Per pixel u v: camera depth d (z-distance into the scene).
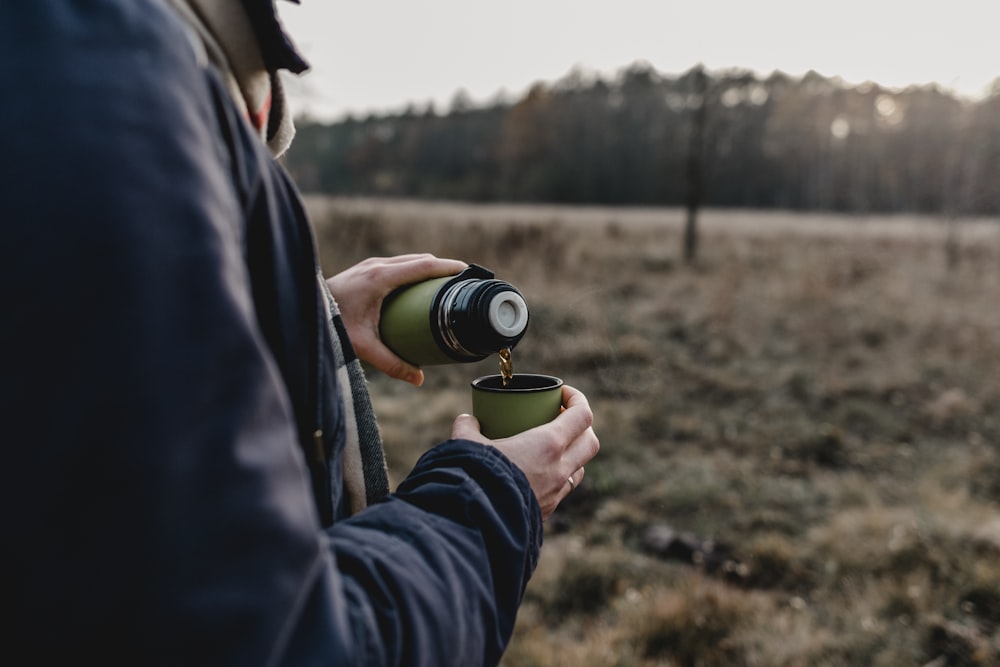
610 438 5.93
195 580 0.32
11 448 0.30
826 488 5.10
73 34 0.35
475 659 0.49
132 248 0.32
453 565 0.49
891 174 49.97
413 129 67.75
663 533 4.18
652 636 3.04
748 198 55.31
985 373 8.09
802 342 9.41
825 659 2.94
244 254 0.47
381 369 0.90
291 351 0.53
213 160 0.39
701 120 17.16
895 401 7.25
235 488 0.34
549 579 3.54
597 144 57.81
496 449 0.59
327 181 43.91
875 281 13.49
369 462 0.75
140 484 0.31
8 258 0.31
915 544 3.82
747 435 6.31
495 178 57.50
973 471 5.42
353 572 0.45
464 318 0.79
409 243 13.16
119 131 0.34
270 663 0.34
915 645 3.01
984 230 21.92
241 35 0.56
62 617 0.31
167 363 0.32
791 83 57.09
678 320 10.19
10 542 0.30
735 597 3.36
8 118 0.33
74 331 0.31
